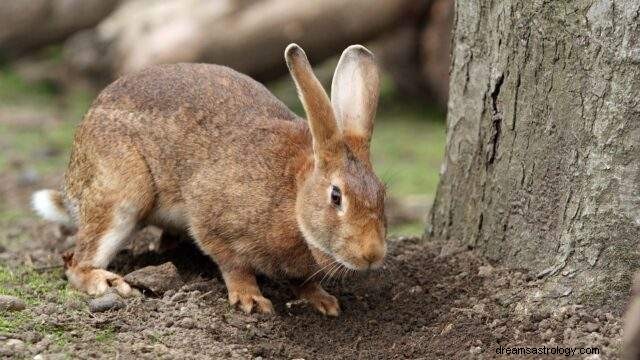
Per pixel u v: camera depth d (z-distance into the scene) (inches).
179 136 419.5
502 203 412.8
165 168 422.0
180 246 473.7
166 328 376.8
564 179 383.9
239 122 417.7
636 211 363.3
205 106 423.5
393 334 388.5
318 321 404.2
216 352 361.1
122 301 398.9
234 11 820.6
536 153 393.7
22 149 747.4
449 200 448.8
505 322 375.2
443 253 438.0
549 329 364.2
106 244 423.5
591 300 372.2
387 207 644.1
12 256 478.9
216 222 408.8
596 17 365.4
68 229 524.1
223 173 406.6
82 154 428.5
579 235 376.8
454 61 438.9
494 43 409.7
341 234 368.5
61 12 930.7
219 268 431.8
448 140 448.5
